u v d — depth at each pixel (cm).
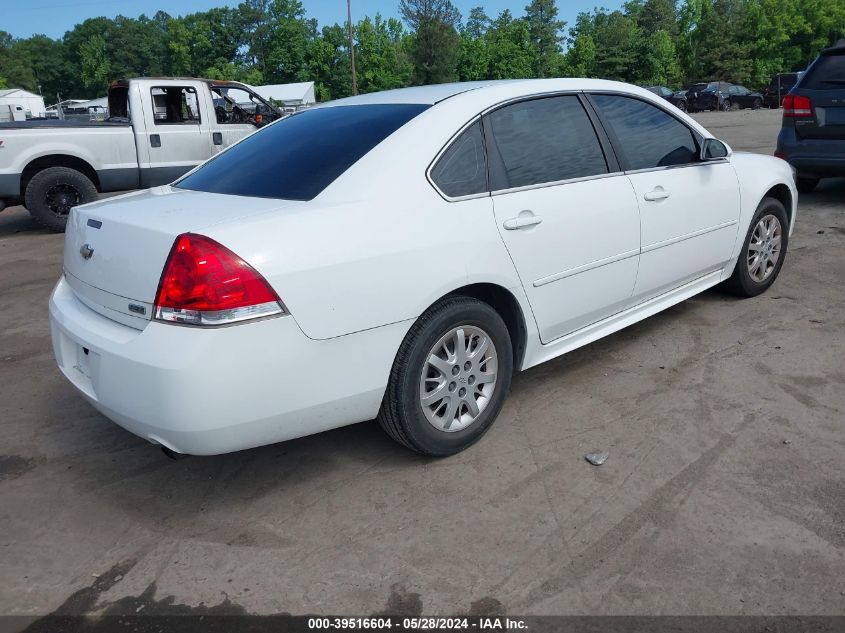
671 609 213
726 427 318
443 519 263
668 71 7081
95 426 354
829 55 722
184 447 241
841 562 229
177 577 240
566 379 378
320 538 256
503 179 308
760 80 6725
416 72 7075
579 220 331
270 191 283
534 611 216
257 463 311
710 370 378
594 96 364
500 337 308
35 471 312
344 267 251
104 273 262
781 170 482
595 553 240
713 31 6762
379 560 243
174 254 234
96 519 275
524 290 312
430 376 293
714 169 421
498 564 237
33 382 413
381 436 330
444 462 303
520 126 324
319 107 362
